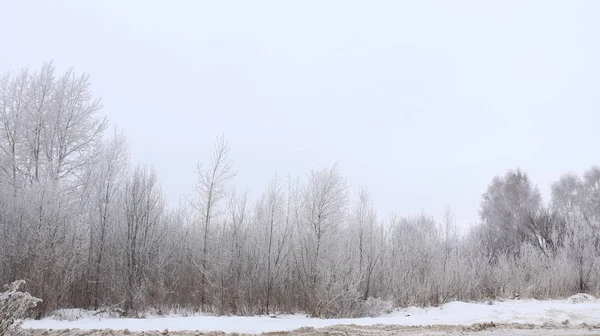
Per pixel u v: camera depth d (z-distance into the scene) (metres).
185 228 21.34
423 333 11.37
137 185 18.73
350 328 12.05
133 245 18.00
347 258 18.27
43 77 23.38
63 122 23.31
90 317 15.25
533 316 14.45
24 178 21.69
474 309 16.31
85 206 19.03
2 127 22.62
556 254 26.89
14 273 15.83
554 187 45.44
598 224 28.95
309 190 18.81
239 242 18.81
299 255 18.31
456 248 25.69
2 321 8.46
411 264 21.95
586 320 13.74
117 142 21.03
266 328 12.20
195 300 18.20
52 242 16.55
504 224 40.28
